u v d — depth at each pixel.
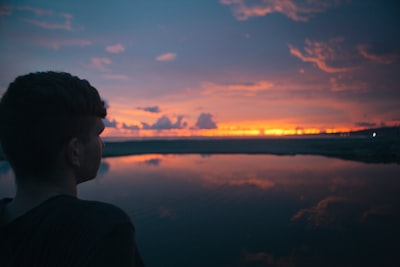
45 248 0.32
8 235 0.34
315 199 6.27
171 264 3.28
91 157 0.42
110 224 0.32
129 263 0.33
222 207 5.67
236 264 3.27
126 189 7.43
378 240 3.91
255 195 6.68
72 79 0.40
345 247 3.72
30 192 0.38
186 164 13.62
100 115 0.44
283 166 12.34
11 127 0.35
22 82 0.37
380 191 6.98
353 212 5.25
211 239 4.02
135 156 19.23
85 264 0.30
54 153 0.37
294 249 3.67
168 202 6.05
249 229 4.41
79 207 0.35
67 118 0.37
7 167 11.04
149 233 4.26
